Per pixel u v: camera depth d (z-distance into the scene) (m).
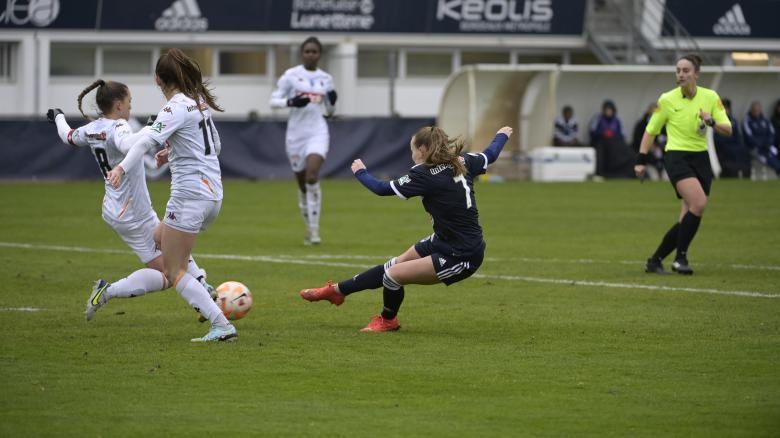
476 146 104.31
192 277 28.92
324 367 26.09
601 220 65.00
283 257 47.88
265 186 90.88
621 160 102.19
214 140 28.84
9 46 103.06
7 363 26.16
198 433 20.64
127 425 21.14
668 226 61.59
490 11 113.44
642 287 39.34
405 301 36.34
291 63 110.62
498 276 42.28
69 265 44.94
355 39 110.81
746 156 102.25
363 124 99.50
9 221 63.06
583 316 33.44
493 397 23.45
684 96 42.47
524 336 30.19
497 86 103.00
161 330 30.62
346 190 88.31
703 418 21.81
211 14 106.62
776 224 62.16
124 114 30.48
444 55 117.31
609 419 21.73
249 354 27.42
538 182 98.12
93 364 26.14
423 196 29.47
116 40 104.88
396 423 21.41
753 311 34.28
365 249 50.88
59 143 94.19
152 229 31.06
